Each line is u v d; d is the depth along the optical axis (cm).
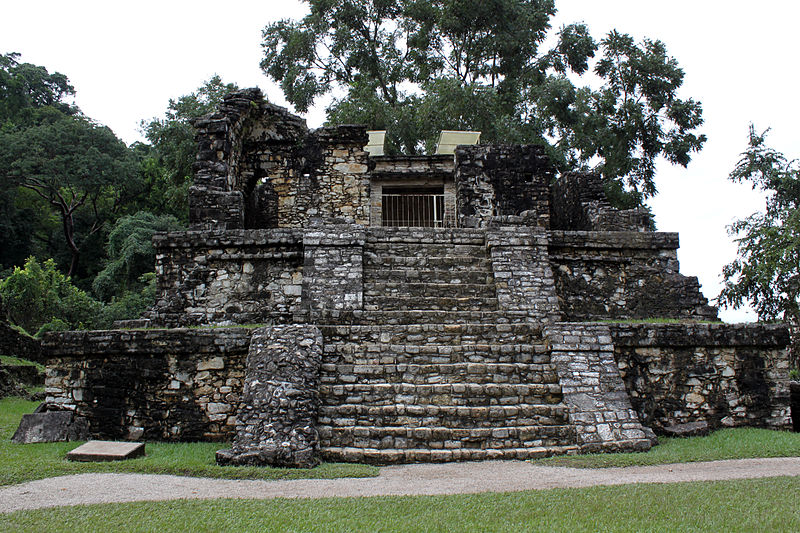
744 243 1598
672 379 1025
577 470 741
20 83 4022
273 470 734
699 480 678
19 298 2489
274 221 1761
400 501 605
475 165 1805
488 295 1195
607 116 2764
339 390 883
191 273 1262
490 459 798
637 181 2772
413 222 2081
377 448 809
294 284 1245
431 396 880
